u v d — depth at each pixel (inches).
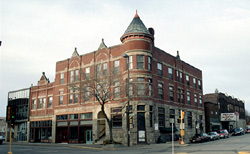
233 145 1098.7
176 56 1887.3
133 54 1446.9
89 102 1641.2
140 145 1312.7
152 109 1435.8
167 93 1669.5
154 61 1576.0
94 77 1355.8
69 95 1785.2
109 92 1316.4
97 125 1579.7
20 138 2171.5
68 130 1739.7
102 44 1654.8
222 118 2608.3
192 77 2055.9
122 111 1449.3
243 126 3523.6
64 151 1063.6
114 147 1224.8
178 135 1680.6
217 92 2711.6
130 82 1328.7
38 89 2080.5
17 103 2265.0
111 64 1574.8
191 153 801.6
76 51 1814.7
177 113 1750.7
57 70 1908.2
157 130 1492.4
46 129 1930.4
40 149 1212.5
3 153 972.6
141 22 1524.4
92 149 1195.9
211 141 1547.7
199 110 2090.3
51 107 1923.0
